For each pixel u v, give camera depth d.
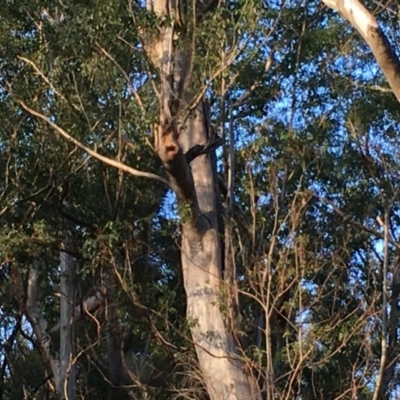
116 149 15.87
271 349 13.28
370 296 13.93
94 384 20.23
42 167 16.34
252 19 13.76
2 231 16.11
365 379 12.62
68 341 18.03
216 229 14.98
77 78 14.95
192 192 14.48
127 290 15.29
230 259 14.44
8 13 15.18
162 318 15.45
